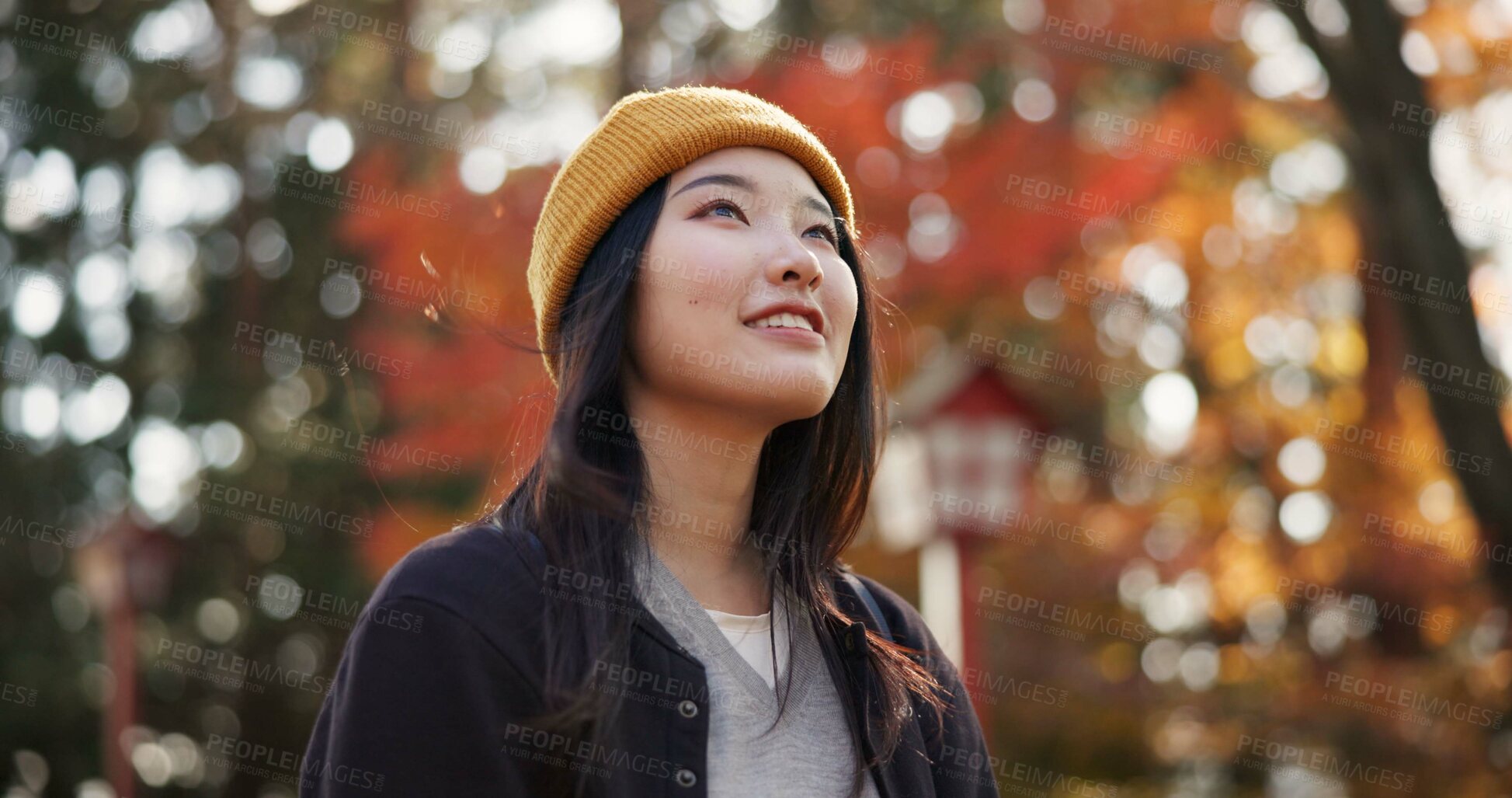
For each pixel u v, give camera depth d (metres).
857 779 1.60
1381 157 6.45
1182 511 8.09
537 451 1.92
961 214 7.03
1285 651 7.77
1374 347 7.70
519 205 6.51
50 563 9.87
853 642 1.69
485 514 1.73
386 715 1.39
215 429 9.63
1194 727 7.84
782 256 1.64
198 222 9.77
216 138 9.50
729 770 1.51
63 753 9.92
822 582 1.80
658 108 1.77
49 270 9.62
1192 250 7.86
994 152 7.08
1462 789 7.01
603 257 1.72
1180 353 8.52
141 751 10.16
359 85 9.15
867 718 1.62
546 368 1.89
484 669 1.42
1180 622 8.30
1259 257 7.97
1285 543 7.80
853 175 6.91
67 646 9.89
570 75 8.44
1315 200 8.02
